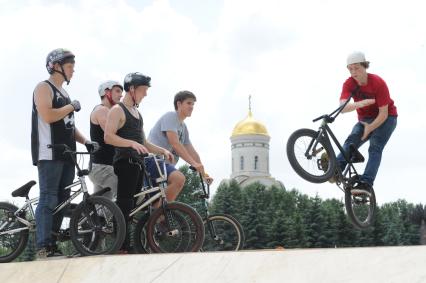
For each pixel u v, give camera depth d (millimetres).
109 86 10297
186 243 8945
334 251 6070
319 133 9906
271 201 90938
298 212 85438
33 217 9055
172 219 8984
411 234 79688
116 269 6703
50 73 8945
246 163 117750
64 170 8922
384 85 10023
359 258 5898
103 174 9711
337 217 79938
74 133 9102
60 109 8688
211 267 6355
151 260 6668
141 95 9336
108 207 8492
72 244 9016
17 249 8992
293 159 9828
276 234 78062
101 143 9750
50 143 8789
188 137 10469
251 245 78250
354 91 10062
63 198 8922
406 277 5547
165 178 9164
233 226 9773
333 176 10000
